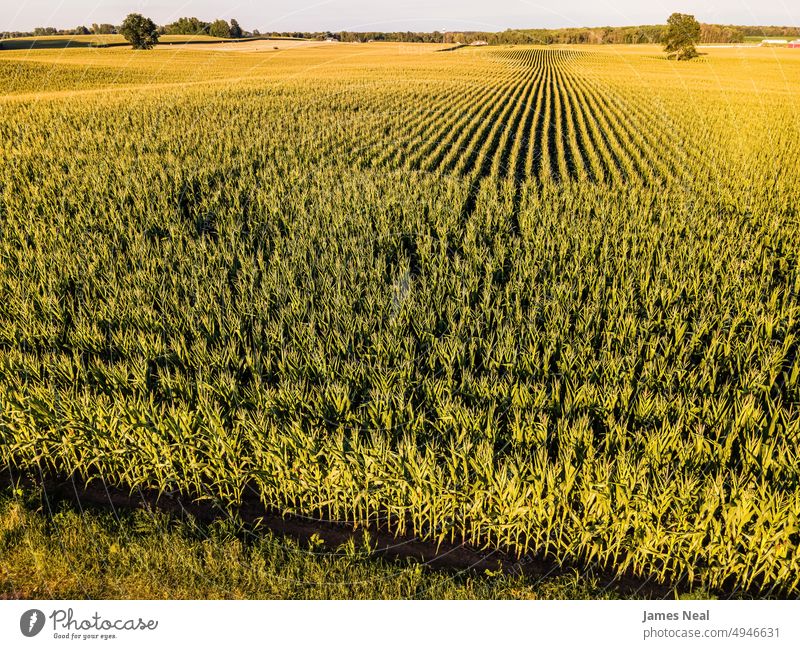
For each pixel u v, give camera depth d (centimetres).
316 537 592
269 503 646
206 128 2606
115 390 737
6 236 1326
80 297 1031
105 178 1775
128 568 556
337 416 680
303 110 3206
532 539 602
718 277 1057
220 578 549
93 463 683
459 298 958
